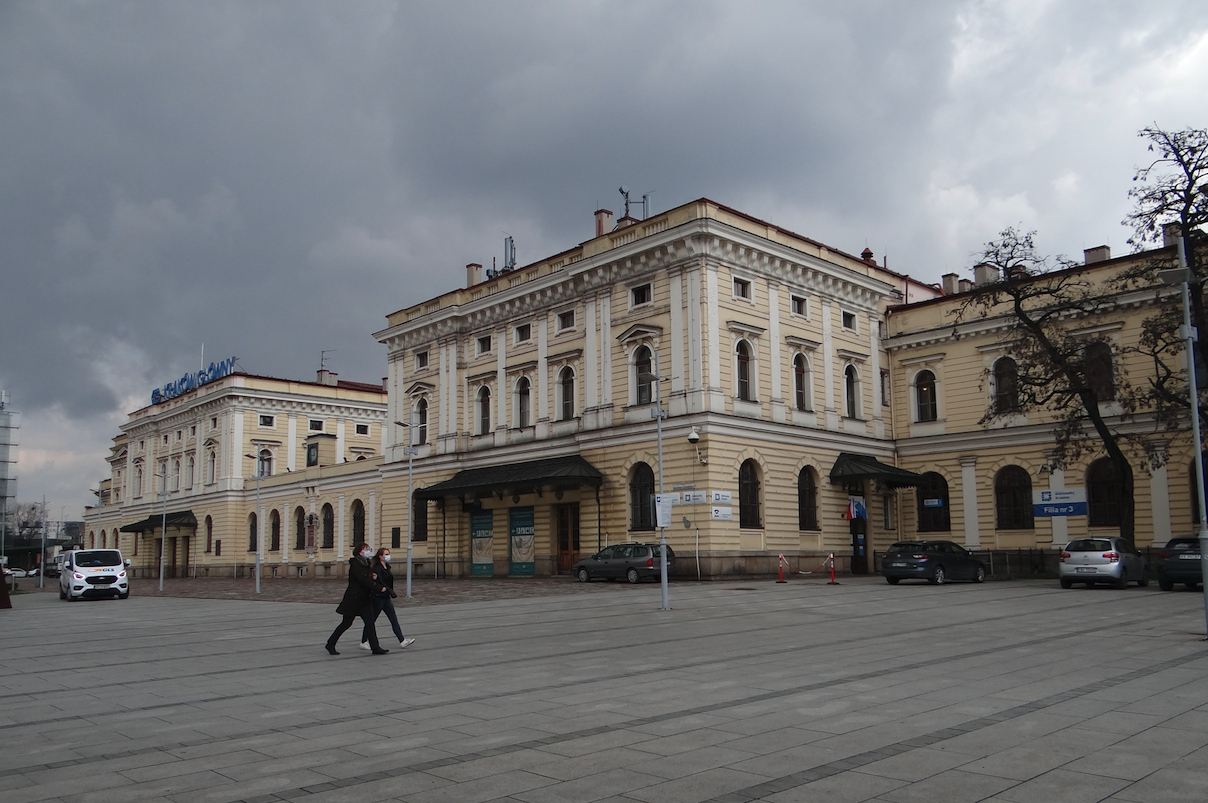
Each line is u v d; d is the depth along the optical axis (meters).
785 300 42.03
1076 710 10.11
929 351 46.59
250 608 30.52
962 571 34.88
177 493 79.44
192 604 34.38
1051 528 41.69
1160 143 32.97
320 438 71.56
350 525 61.31
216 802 7.30
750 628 19.56
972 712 10.10
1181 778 7.40
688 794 7.22
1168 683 11.73
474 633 19.72
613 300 41.59
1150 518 38.78
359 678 13.74
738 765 8.05
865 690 11.61
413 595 33.59
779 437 40.28
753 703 10.89
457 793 7.39
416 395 52.72
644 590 32.38
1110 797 6.94
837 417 43.88
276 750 9.09
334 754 8.85
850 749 8.54
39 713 11.48
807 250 43.44
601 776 7.80
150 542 84.81
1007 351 38.50
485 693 12.09
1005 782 7.37
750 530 38.31
